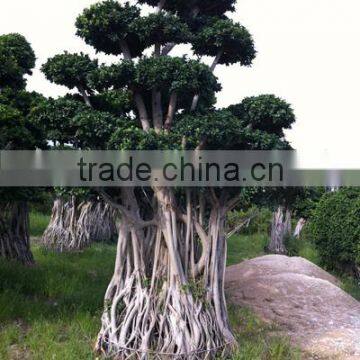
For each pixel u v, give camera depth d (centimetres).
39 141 837
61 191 645
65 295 895
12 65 934
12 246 1137
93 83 654
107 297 686
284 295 929
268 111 660
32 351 654
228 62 730
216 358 641
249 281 1001
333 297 938
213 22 707
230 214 1387
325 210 1362
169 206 666
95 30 674
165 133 630
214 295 674
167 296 655
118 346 638
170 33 661
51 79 687
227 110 689
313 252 1672
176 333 634
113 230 1784
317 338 745
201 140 625
